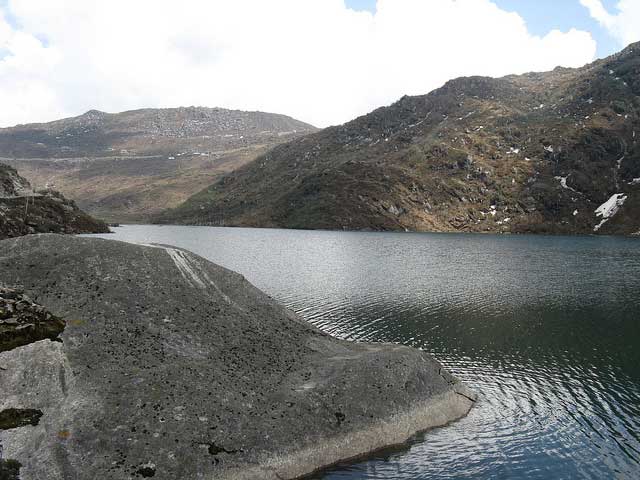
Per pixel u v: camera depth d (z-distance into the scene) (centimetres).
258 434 2697
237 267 10744
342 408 3056
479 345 4984
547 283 9106
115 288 3503
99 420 2472
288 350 3691
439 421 3259
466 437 3070
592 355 4694
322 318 6009
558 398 3675
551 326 5781
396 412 3167
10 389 2494
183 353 3178
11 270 3400
